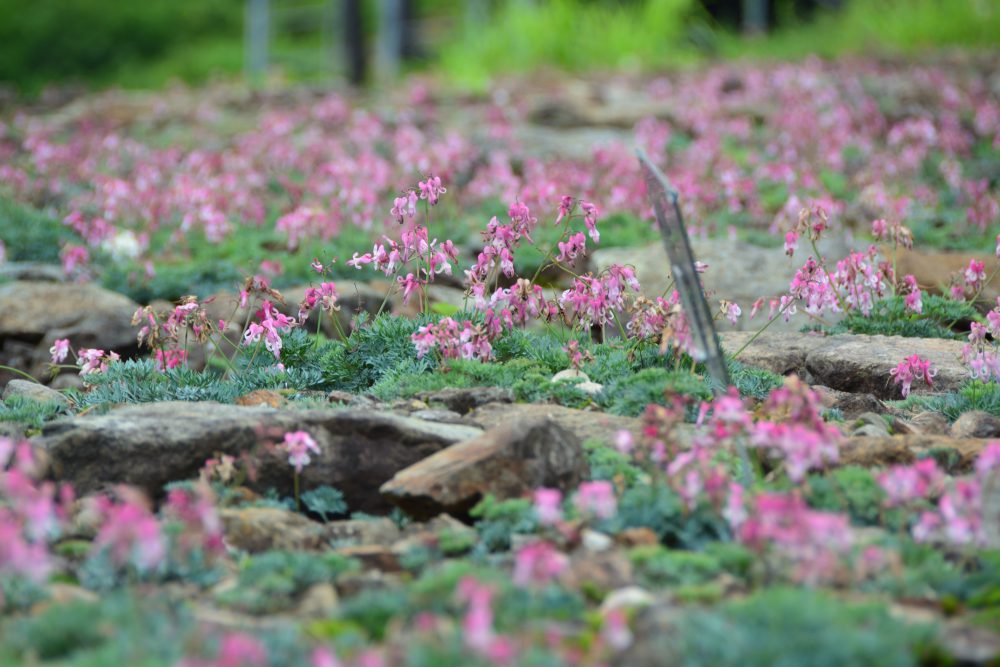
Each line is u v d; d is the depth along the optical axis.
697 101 28.08
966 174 22.55
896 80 30.08
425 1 58.00
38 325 14.46
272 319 11.05
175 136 27.19
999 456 7.47
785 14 45.69
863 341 12.89
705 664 5.92
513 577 7.07
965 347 11.05
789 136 23.38
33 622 6.41
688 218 17.81
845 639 5.97
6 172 20.66
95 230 17.20
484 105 29.52
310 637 6.41
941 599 6.97
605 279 11.05
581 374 10.88
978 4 37.53
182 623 6.55
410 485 8.39
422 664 5.88
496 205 19.22
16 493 7.03
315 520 8.89
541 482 8.50
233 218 19.31
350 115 27.84
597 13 40.12
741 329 14.58
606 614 6.50
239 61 59.41
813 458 7.63
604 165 21.23
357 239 17.64
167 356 11.38
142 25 65.50
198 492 8.23
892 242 16.06
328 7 52.84
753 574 7.17
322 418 9.03
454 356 11.12
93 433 8.83
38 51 63.97
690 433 9.34
